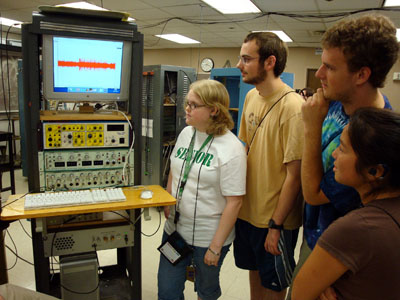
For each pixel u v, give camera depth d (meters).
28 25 1.48
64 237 1.67
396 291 0.71
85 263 1.67
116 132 1.74
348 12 4.83
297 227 1.57
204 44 8.81
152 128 3.78
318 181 1.13
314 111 1.08
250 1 4.59
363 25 0.87
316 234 1.21
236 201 1.48
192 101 1.49
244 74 1.51
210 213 1.52
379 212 0.72
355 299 0.76
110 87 1.71
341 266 0.74
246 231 1.66
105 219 1.75
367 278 0.73
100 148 1.73
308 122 1.10
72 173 1.70
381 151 0.69
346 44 0.88
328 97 0.99
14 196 1.53
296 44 7.97
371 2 4.26
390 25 0.88
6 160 5.54
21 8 5.36
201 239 1.54
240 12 5.21
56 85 1.61
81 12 1.53
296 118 1.38
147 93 3.78
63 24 1.51
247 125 1.70
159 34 7.50
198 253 1.56
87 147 1.70
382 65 0.87
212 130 1.50
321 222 1.17
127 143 1.78
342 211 1.07
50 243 1.65
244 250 1.73
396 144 0.67
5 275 1.93
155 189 1.73
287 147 1.39
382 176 0.72
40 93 1.64
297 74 8.52
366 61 0.87
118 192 1.59
